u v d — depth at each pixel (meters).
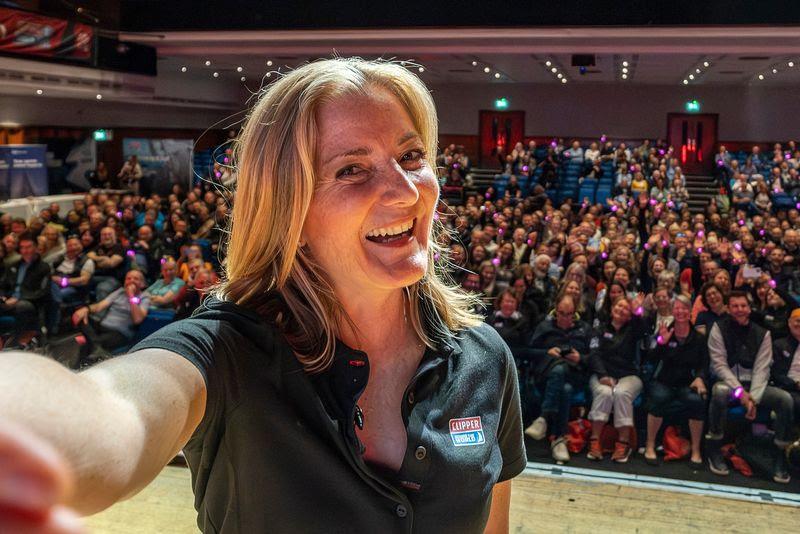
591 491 3.99
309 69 0.77
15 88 15.05
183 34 16.12
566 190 22.36
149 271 10.30
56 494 0.19
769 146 26.75
